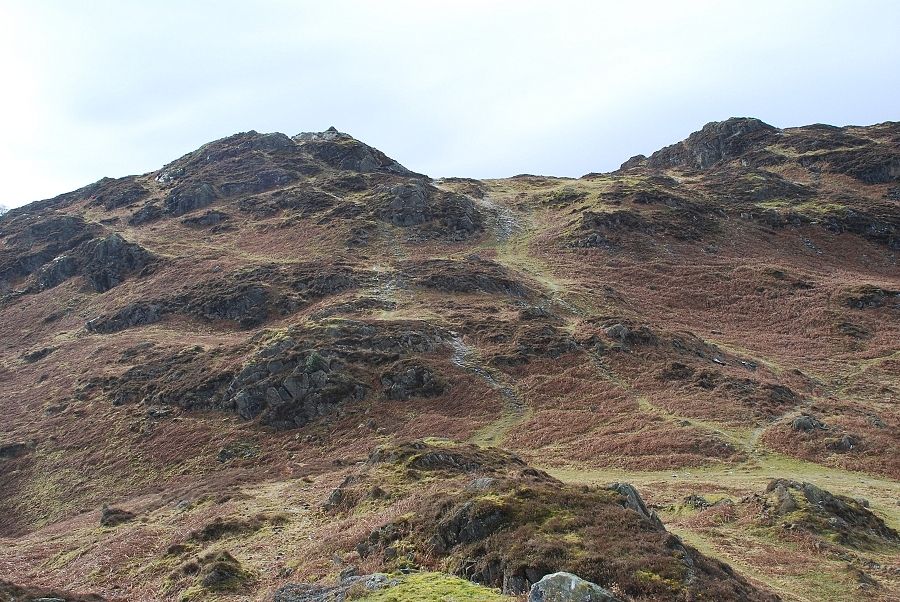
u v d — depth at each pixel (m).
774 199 120.19
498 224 116.56
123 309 87.69
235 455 47.53
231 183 138.38
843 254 97.56
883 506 27.69
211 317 81.94
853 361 60.72
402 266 89.94
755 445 38.66
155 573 22.30
